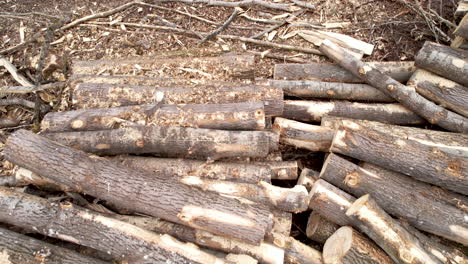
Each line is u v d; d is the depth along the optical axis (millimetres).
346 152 2861
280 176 2963
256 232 2350
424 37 4016
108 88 3236
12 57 3988
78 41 4105
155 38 4141
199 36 4168
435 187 2814
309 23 4246
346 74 3650
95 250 2500
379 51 3982
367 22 4168
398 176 2838
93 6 4453
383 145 2773
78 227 2396
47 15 4297
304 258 2600
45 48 3920
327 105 3412
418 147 2762
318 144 3156
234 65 3580
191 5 4492
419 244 2547
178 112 2982
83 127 2951
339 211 2635
